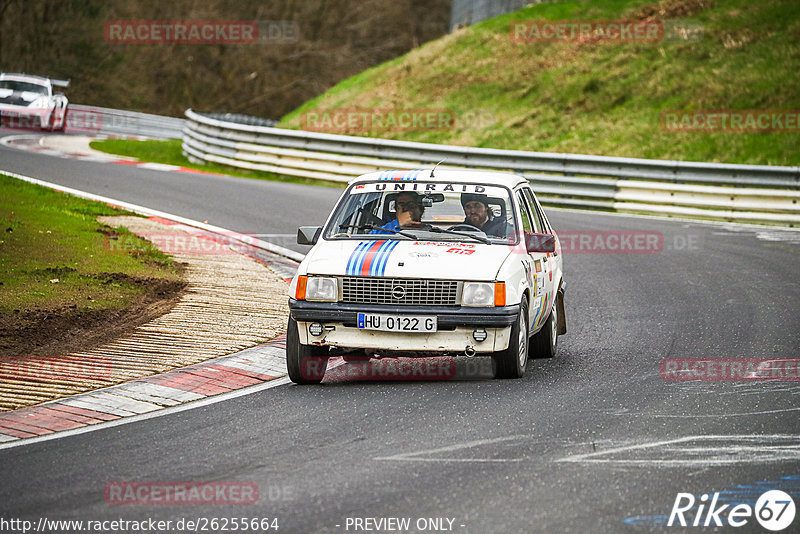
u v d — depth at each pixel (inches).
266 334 1344.7
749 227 2682.1
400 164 3366.1
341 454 838.5
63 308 1398.9
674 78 4151.1
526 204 1275.8
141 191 2792.8
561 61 4616.1
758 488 751.7
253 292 1616.6
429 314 1084.5
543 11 5182.1
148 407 1004.6
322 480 770.2
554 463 810.8
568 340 1406.3
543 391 1076.5
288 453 843.4
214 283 1664.6
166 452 850.1
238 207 2630.4
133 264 1739.7
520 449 850.1
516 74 4606.3
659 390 1082.1
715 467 802.2
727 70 4077.3
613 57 4512.8
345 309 1093.1
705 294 1742.1
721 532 665.6
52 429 926.4
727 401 1028.5
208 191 2910.9
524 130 4072.3
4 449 864.3
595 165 3083.2
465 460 818.2
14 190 2391.7
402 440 879.1
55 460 830.5
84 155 3752.5
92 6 7637.8
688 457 829.2
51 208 2210.9
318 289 1107.3
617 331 1454.2
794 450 848.9
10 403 1011.3
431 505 711.1
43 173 2972.4
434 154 3329.2
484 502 717.3
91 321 1358.3
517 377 1147.3
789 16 4409.5
